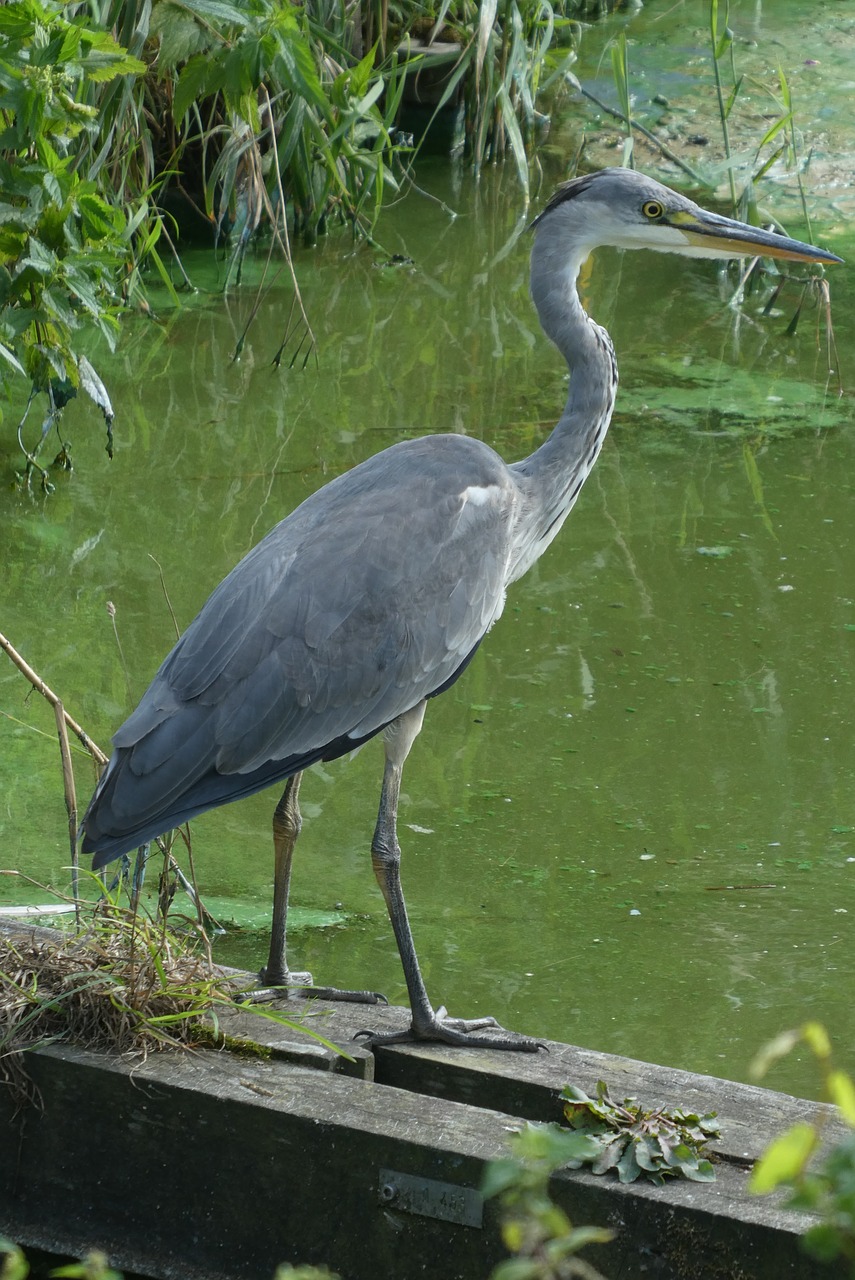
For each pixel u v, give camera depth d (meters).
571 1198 5.58
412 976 6.69
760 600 12.35
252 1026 6.68
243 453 14.64
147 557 13.03
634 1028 8.15
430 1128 5.79
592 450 8.38
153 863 9.70
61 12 13.45
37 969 6.60
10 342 13.57
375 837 6.93
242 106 15.34
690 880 9.37
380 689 7.00
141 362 16.42
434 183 20.89
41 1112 6.29
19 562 12.87
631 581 12.65
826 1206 3.30
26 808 10.06
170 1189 6.17
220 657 6.74
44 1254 6.32
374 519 7.09
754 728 10.82
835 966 8.60
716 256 8.59
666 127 22.12
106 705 11.14
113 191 17.16
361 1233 5.88
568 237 8.45
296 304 17.77
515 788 10.30
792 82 23.42
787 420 15.23
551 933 8.91
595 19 25.92
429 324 17.41
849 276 18.36
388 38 21.22
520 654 11.73
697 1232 5.38
